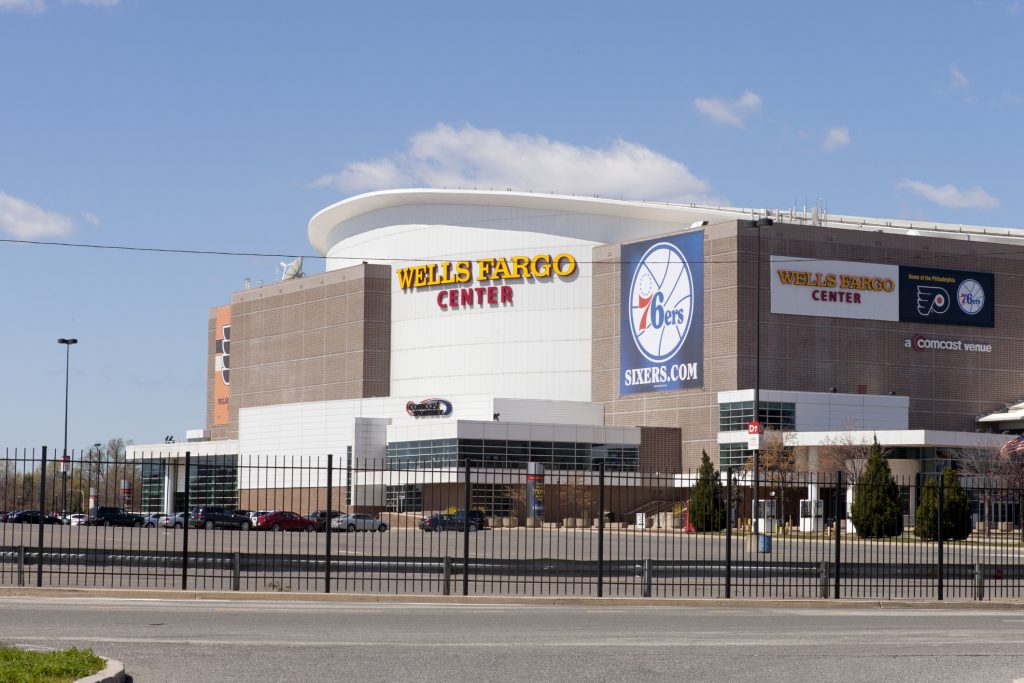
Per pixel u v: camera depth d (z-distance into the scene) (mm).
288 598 27953
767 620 24594
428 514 86062
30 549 30797
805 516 81438
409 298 118000
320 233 136875
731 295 96188
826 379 97500
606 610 26688
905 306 100875
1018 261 105188
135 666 15969
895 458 86562
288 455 115812
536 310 110812
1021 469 71562
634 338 103875
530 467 80625
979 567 32219
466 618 23484
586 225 110188
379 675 15383
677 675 15766
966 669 16609
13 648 15586
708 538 63000
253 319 132875
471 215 115000
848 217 118938
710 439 96625
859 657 17828
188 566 30672
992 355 103500
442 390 114625
